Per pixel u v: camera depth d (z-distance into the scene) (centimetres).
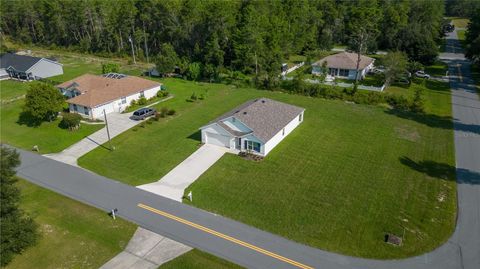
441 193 3175
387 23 9300
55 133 4547
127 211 2970
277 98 5862
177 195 3186
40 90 4631
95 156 3934
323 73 6569
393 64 6172
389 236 2589
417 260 2430
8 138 4462
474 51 7406
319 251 2512
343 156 3841
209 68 6950
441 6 12194
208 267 2378
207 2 8212
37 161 3847
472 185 3300
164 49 7381
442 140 4225
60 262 2462
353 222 2802
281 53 7338
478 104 5478
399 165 3653
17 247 2500
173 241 2625
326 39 9700
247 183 3347
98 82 5738
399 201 3061
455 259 2436
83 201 3120
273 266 2381
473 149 3997
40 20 11306
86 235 2706
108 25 9700
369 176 3447
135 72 7894
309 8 10081
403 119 4894
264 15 8606
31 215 2925
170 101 5703
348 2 11219
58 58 9581
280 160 3759
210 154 3906
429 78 6994
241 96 5981
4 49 10144
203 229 2744
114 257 2491
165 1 8525
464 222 2802
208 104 5562
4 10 11338
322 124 4728
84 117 5028
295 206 3003
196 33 8119
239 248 2545
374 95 5684
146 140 4297
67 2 10325
